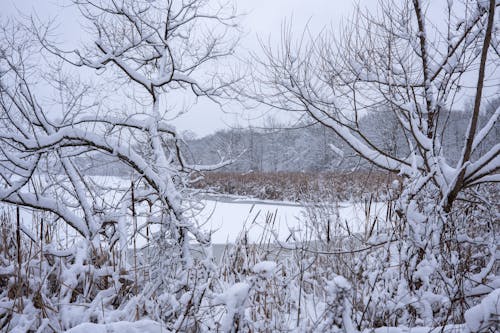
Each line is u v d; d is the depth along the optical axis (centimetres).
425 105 443
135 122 482
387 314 268
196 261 375
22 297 282
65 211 422
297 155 4103
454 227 349
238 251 395
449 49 430
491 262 333
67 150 454
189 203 432
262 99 503
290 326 285
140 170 432
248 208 1420
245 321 230
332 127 500
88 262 334
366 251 326
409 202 317
